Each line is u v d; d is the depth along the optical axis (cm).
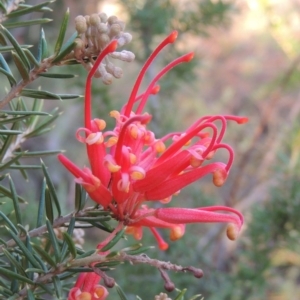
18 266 21
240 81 98
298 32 70
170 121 53
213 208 22
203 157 21
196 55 52
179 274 44
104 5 67
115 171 21
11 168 24
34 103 27
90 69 21
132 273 44
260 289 44
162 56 51
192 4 55
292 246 42
